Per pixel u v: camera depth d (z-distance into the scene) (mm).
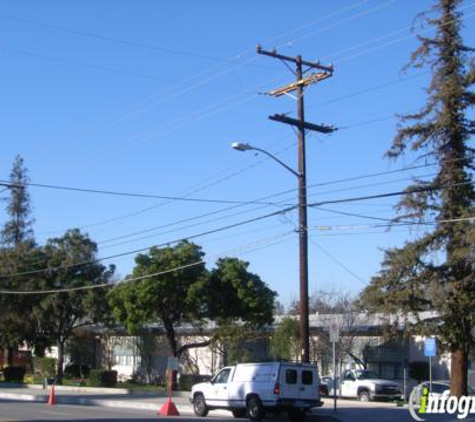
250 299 43656
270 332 51188
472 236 29906
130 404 34156
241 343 50688
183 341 55188
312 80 27625
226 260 44719
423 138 32594
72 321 55250
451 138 32594
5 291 53438
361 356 49406
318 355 49594
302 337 27234
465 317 31312
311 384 26344
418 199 32250
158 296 42906
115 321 54469
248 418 26719
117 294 44438
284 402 25578
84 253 54594
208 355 53875
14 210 75188
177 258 43125
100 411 29516
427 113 32906
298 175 27719
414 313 32656
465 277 30969
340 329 48406
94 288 53188
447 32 32750
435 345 31047
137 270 43406
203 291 42688
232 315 44750
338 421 26031
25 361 66812
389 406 31656
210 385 28031
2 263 55438
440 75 32688
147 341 57188
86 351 62500
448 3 32812
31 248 57656
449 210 32094
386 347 48562
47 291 51219
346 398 39625
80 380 54250
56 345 61000
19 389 47125
